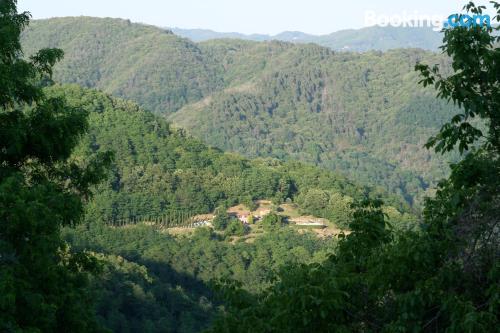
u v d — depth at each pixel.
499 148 9.48
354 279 10.23
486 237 8.86
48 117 16.08
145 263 106.31
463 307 8.12
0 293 11.51
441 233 9.78
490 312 7.96
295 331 9.55
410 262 9.46
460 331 8.08
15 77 15.74
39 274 14.33
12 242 12.70
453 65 9.41
